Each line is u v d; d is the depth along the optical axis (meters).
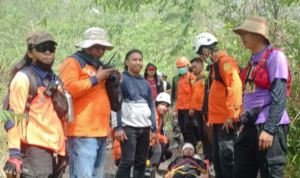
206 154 8.27
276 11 8.48
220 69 5.99
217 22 11.01
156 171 7.62
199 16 11.11
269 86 4.75
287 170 6.97
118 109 5.49
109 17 12.15
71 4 14.95
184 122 9.69
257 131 4.77
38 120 4.32
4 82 10.47
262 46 4.88
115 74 5.36
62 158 4.52
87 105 5.18
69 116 4.69
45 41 4.36
